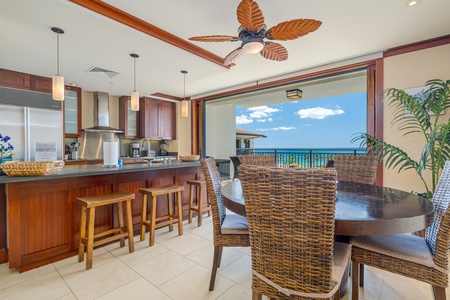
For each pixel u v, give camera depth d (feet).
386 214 3.91
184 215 11.25
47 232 6.87
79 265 6.79
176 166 9.98
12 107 11.85
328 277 3.11
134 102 10.75
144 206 8.59
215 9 7.24
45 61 10.39
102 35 7.96
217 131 24.50
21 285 5.79
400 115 9.39
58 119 13.58
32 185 6.58
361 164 7.97
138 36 8.05
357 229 3.65
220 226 5.68
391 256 4.37
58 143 13.55
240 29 6.70
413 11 7.41
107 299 5.28
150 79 13.32
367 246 4.63
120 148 18.75
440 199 4.90
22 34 7.82
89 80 13.56
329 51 10.48
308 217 3.03
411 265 4.17
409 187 9.87
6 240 6.86
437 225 4.53
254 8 5.59
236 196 5.38
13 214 6.26
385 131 10.39
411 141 9.80
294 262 3.27
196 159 11.96
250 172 3.35
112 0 6.73
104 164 8.91
